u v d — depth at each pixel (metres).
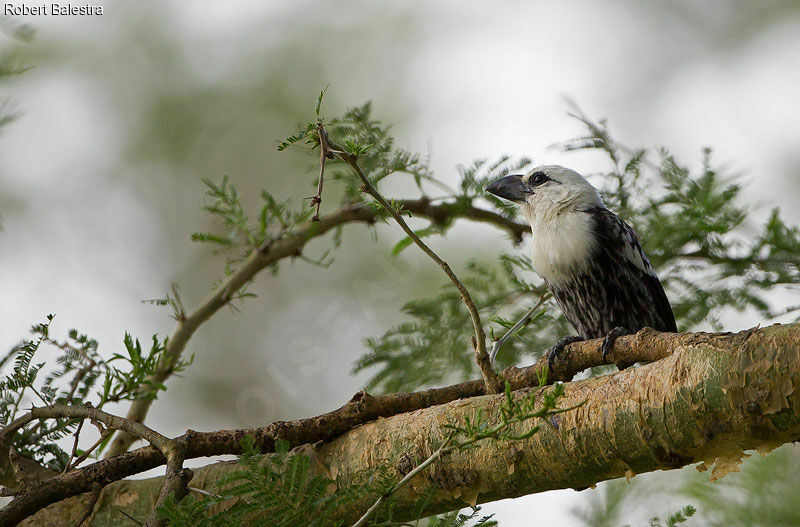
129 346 8.12
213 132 19.09
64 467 8.48
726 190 11.12
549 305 12.53
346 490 6.20
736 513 10.22
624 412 6.54
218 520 6.23
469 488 7.11
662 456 6.51
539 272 12.42
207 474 7.70
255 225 11.34
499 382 7.72
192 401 18.19
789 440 6.14
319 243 18.02
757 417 6.06
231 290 10.86
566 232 12.08
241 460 6.31
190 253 18.66
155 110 19.09
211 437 7.73
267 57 19.56
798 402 5.91
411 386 11.82
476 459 7.04
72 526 7.78
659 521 8.33
